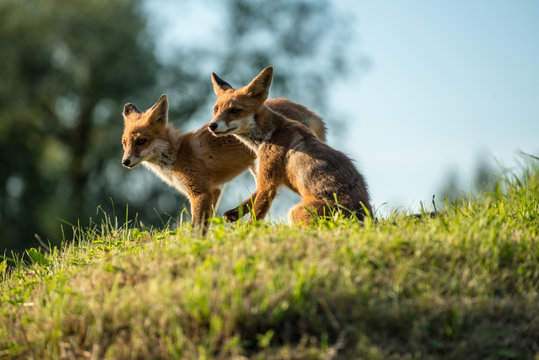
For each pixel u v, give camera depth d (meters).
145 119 14.67
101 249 11.95
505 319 7.89
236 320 7.43
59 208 46.28
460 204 14.15
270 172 13.40
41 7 44.62
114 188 50.06
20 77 45.38
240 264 8.26
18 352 8.28
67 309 8.49
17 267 12.47
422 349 7.32
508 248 9.20
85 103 49.50
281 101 15.89
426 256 8.91
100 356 7.63
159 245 10.86
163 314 7.61
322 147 13.07
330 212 11.78
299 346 7.18
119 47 46.88
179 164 14.87
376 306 7.72
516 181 14.56
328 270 8.17
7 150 46.91
